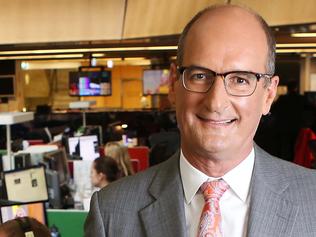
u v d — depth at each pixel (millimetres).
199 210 962
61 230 2340
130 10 2783
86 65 10141
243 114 887
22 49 6027
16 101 9531
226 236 926
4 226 1569
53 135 6105
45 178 2564
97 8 2828
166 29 2662
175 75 973
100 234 1001
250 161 978
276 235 900
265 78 907
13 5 2896
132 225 989
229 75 872
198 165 967
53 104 11164
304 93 8812
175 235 941
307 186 957
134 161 4723
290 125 6414
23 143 3453
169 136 5152
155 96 10039
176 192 987
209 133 892
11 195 2434
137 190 1027
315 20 2076
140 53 8047
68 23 2869
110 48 6000
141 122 7883
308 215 914
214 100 865
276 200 937
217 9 910
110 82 9289
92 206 1046
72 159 3980
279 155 6473
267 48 910
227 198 956
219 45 872
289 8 2154
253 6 2250
